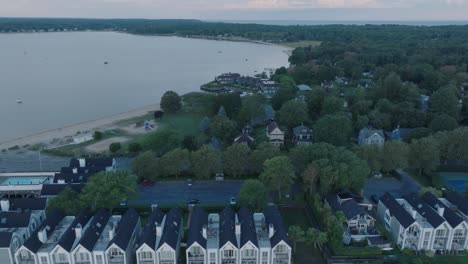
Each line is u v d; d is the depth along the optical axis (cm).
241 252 7200
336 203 9125
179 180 11225
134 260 7612
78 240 7400
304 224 9012
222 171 11219
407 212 8231
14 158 13275
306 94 18600
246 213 8200
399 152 10931
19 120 17788
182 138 14725
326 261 7675
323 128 12888
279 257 7231
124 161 12875
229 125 14175
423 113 14962
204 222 7969
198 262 7262
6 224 8019
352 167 9525
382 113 15612
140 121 17575
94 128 16700
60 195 8681
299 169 10412
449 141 11650
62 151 13725
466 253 7925
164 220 8119
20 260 7106
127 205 9612
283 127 14975
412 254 7856
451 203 9225
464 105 16675
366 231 8462
